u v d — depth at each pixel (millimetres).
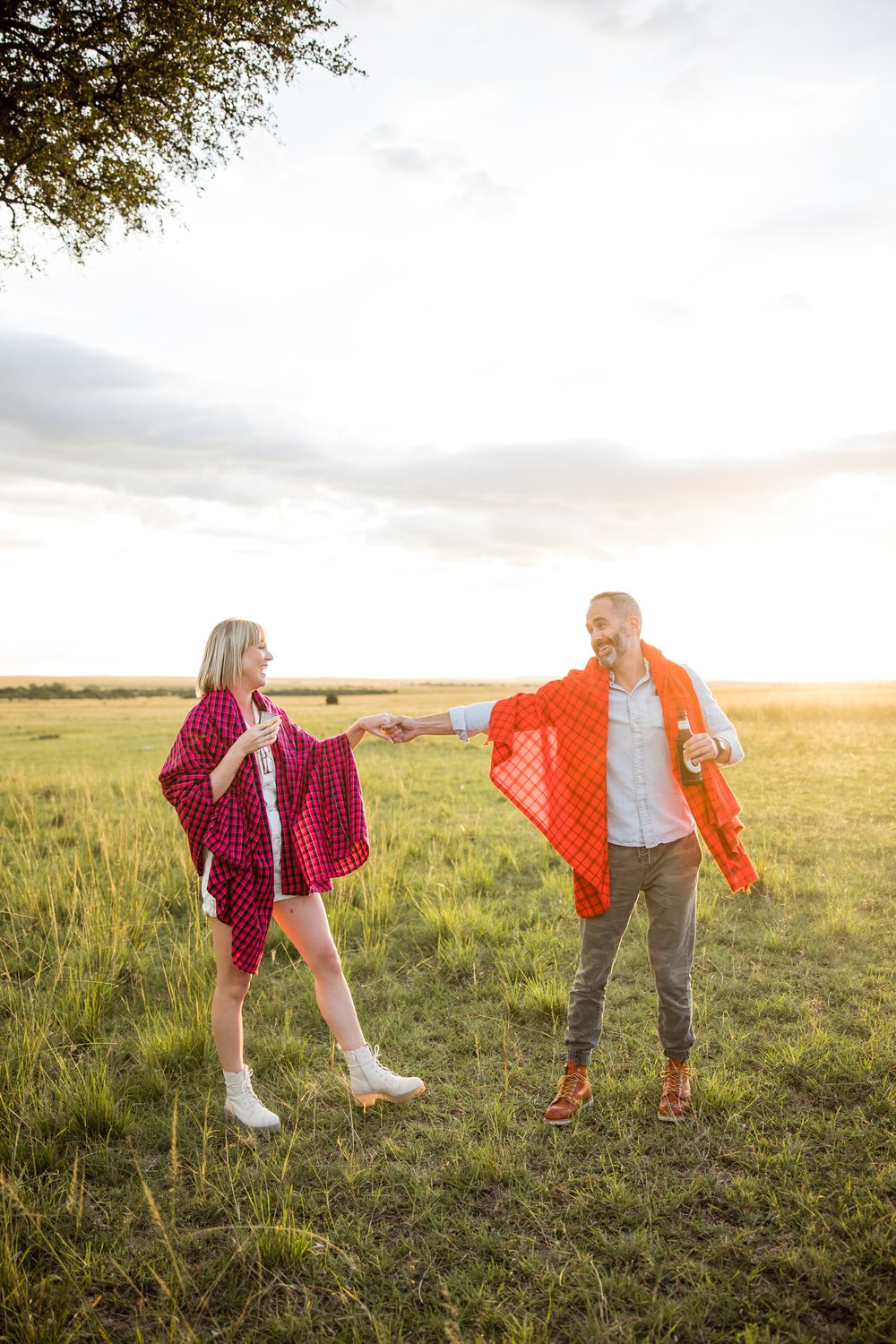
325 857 3395
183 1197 2824
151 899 6285
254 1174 2934
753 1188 2744
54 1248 2559
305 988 4680
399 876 6668
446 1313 2291
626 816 3160
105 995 4461
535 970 4730
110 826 8594
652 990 4488
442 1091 3514
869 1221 2549
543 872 7074
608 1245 2521
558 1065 3723
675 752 3115
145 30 6621
